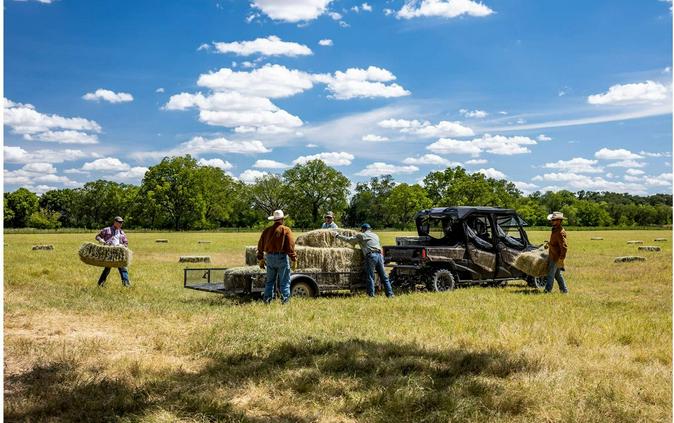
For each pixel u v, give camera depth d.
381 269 12.21
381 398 5.08
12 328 7.87
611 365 6.22
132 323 8.30
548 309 9.94
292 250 10.63
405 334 7.66
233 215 115.88
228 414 4.72
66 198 127.06
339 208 113.31
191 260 22.81
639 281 15.67
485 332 7.76
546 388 5.34
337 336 7.45
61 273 16.03
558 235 12.71
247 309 9.66
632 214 137.75
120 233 13.69
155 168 99.62
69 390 5.23
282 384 5.51
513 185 135.75
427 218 14.72
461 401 4.96
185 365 6.20
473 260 13.84
